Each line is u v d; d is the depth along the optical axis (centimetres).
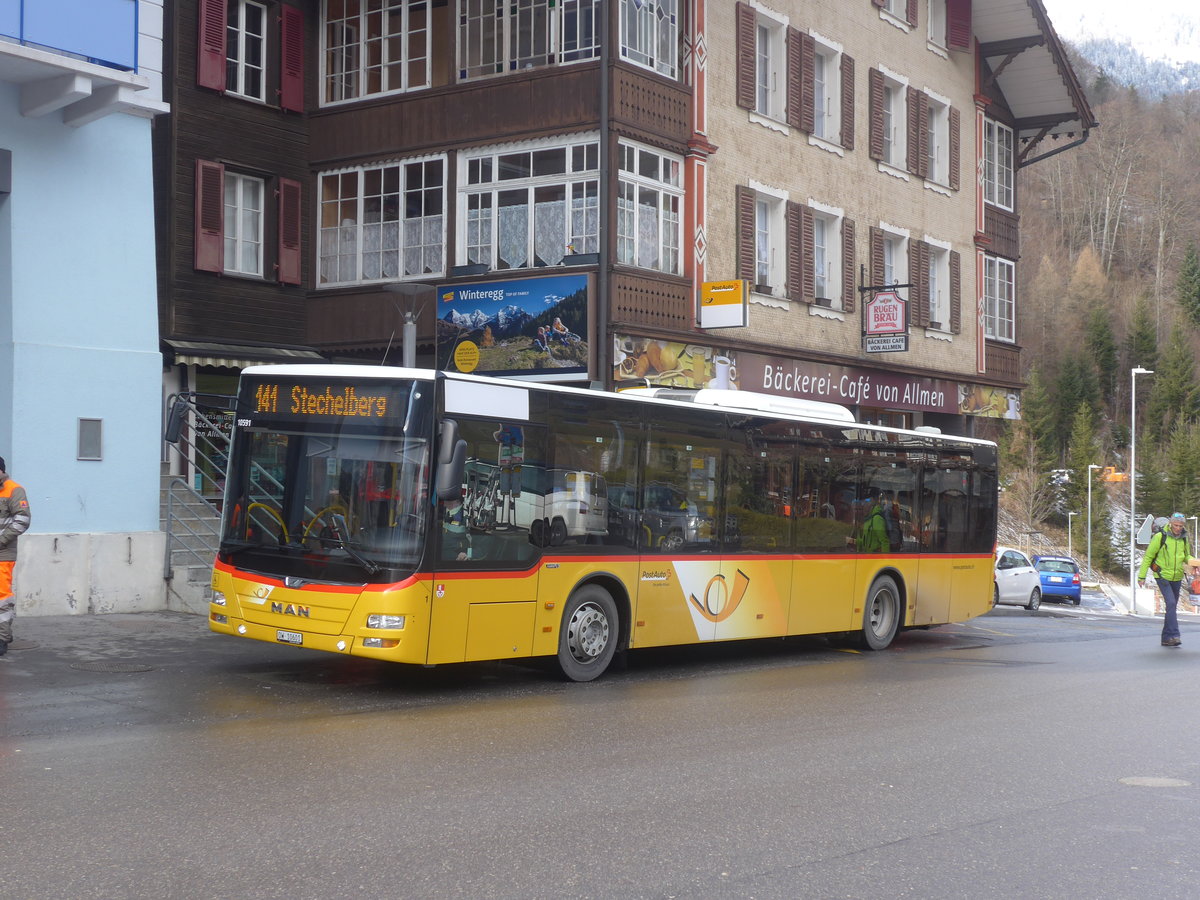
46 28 1443
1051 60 3328
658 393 1532
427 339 2220
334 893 549
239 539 1173
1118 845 677
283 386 1171
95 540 1516
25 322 1492
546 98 2147
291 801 708
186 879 561
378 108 2278
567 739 933
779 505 1545
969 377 3244
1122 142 14138
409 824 668
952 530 1888
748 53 2475
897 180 2992
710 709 1108
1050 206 14275
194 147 2147
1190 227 13925
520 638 1198
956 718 1091
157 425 1612
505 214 2181
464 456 1082
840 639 1859
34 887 543
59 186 1530
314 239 2344
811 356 2645
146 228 1619
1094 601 5566
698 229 2311
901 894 577
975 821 720
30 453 1486
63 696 1032
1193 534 10994
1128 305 13775
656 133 2208
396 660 1088
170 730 916
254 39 2267
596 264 2092
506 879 577
